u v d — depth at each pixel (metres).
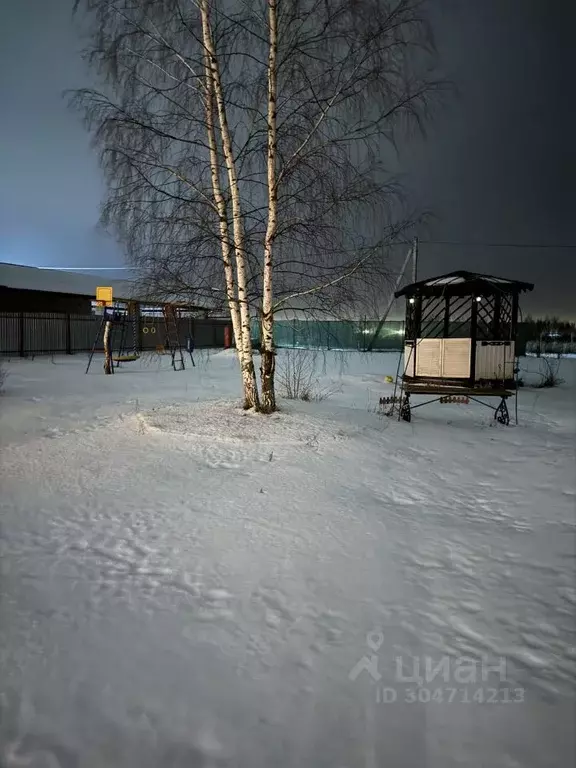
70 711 2.12
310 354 18.88
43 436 7.27
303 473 5.59
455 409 10.50
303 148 7.81
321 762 1.88
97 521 4.25
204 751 1.92
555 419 9.50
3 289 26.33
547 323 32.97
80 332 29.19
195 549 3.74
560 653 2.57
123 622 2.78
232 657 2.48
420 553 3.73
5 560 3.53
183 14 7.74
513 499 4.95
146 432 7.25
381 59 7.54
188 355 27.95
